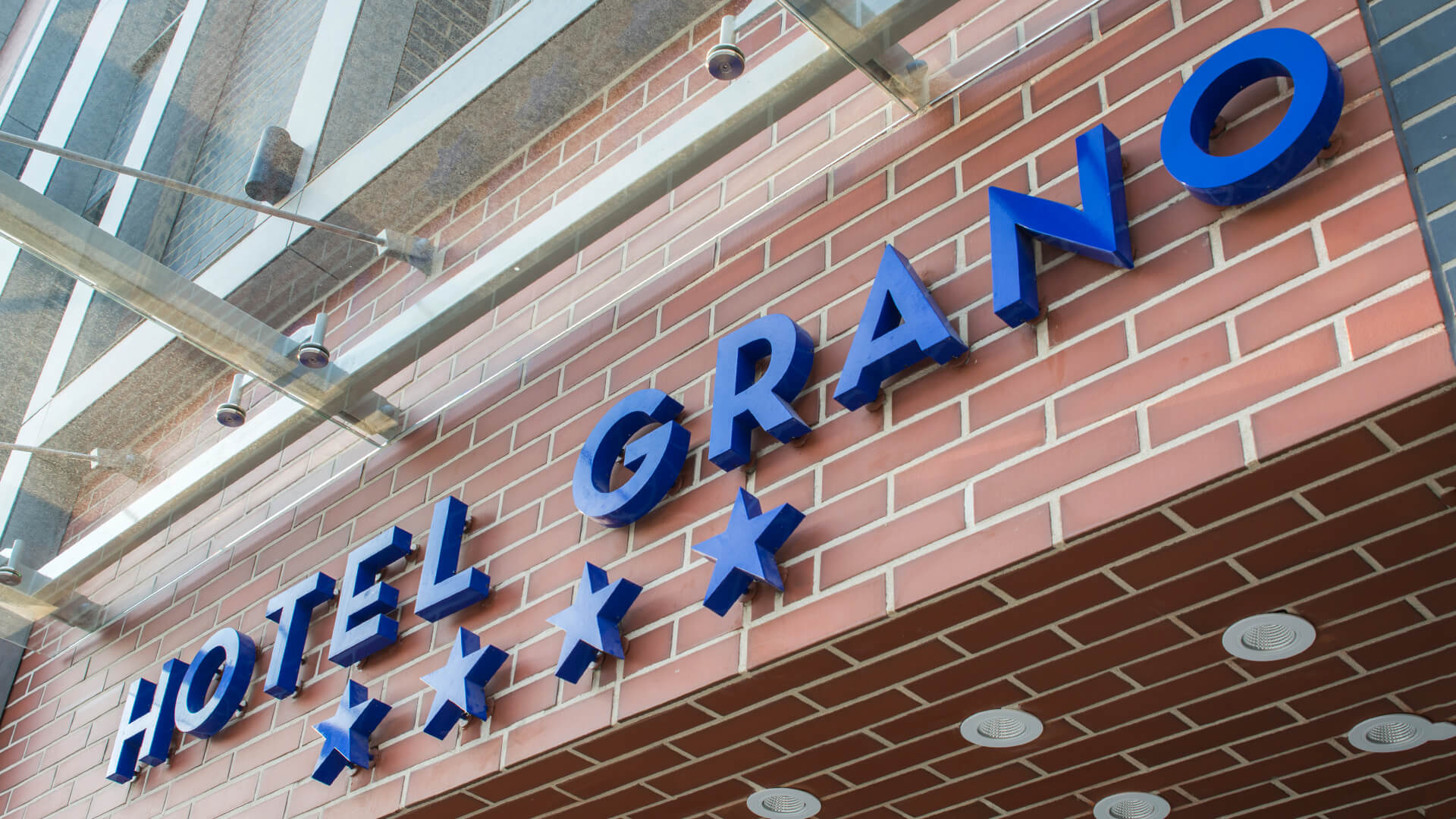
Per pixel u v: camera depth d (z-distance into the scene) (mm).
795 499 2797
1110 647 2562
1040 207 2605
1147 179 2535
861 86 3230
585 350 3600
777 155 3342
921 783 3031
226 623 4230
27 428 4426
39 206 3596
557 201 3500
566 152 3551
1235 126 2453
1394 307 2088
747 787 3090
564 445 3451
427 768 3230
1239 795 2980
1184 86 2467
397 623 3586
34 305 4109
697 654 2793
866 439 2738
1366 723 2709
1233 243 2342
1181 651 2561
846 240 3047
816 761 2969
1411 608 2418
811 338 2936
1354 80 2309
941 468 2568
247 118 3910
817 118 3297
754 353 3053
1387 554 2301
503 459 3621
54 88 4254
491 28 3512
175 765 4051
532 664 3146
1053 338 2520
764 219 3311
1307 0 2451
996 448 2498
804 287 3068
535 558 3316
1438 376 1993
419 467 3881
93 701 4629
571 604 3141
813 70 3031
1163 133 2449
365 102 3750
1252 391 2189
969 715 2785
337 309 3945
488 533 3502
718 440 2924
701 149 3211
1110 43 2764
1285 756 2834
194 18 4082
